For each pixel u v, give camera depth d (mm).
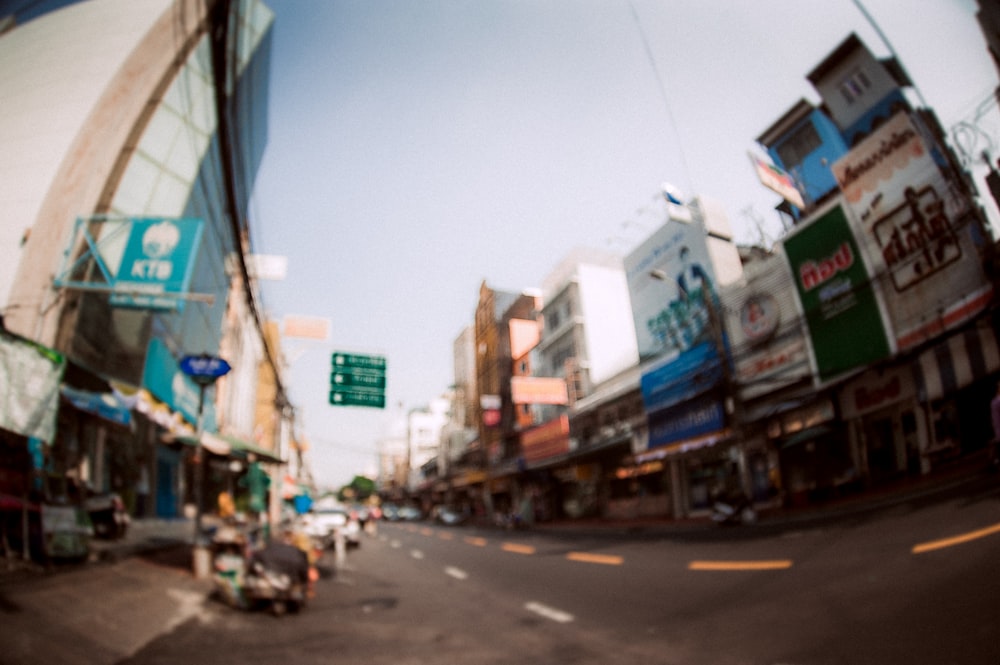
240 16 14977
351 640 5598
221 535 8258
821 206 15141
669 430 20422
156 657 4824
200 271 16641
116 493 12938
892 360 13242
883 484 14039
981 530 6426
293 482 35906
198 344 17453
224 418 20625
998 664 3168
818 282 15172
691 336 19734
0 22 12078
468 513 42312
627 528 20250
